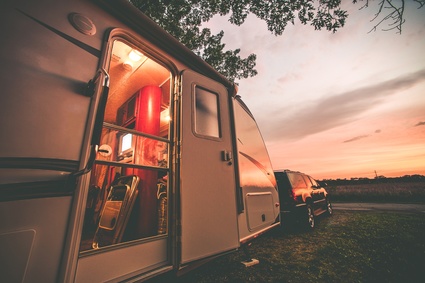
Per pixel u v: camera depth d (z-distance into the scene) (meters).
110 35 1.57
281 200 5.27
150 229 2.00
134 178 2.06
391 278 2.62
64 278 1.04
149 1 6.00
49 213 1.06
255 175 3.17
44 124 1.11
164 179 2.51
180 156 1.97
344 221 6.45
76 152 1.20
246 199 2.76
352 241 4.24
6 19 1.08
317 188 7.19
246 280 2.67
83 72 1.34
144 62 2.50
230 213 2.30
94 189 2.79
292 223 5.08
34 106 1.09
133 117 2.66
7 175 0.95
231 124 2.79
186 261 1.76
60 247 1.07
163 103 3.16
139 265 1.57
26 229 0.97
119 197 2.11
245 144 3.09
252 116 3.69
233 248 2.22
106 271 1.37
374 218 6.66
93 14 1.52
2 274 0.87
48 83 1.17
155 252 1.71
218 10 7.14
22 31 1.13
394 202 12.72
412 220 6.06
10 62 1.05
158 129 2.51
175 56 2.23
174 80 2.25
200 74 2.44
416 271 2.77
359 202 13.77
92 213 2.68
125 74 2.73
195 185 2.01
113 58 2.44
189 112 2.17
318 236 4.77
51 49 1.22
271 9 6.34
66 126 1.19
